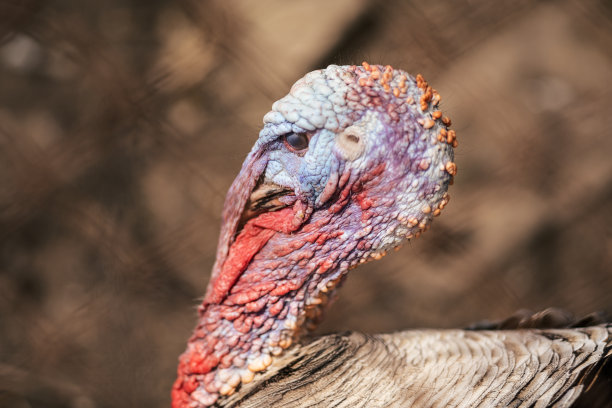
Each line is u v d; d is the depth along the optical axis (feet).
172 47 7.97
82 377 6.51
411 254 7.75
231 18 7.94
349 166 5.61
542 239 8.06
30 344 6.75
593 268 8.04
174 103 7.75
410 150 5.61
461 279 7.75
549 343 5.74
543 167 8.27
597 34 8.85
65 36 7.91
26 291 7.18
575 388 5.67
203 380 5.73
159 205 7.49
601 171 8.36
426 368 5.71
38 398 6.41
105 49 7.86
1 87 7.77
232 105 7.75
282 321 5.71
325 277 5.70
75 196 7.52
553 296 7.88
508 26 8.63
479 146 8.18
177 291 7.17
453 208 7.99
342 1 8.02
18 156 7.61
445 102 5.99
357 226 5.66
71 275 7.25
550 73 8.59
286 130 5.61
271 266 5.69
